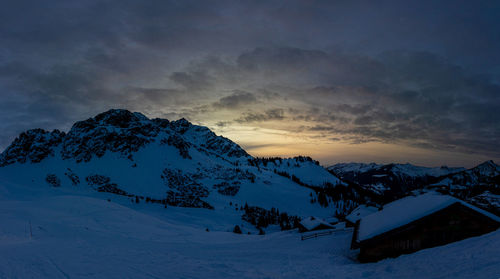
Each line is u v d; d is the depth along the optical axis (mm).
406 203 28609
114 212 74125
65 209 70438
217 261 21359
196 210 180125
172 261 20516
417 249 21406
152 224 70438
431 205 22922
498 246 12922
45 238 34031
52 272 15750
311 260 22812
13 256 19578
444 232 21312
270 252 28844
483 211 21906
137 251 25312
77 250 23656
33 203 73688
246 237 66875
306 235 49219
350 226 65312
